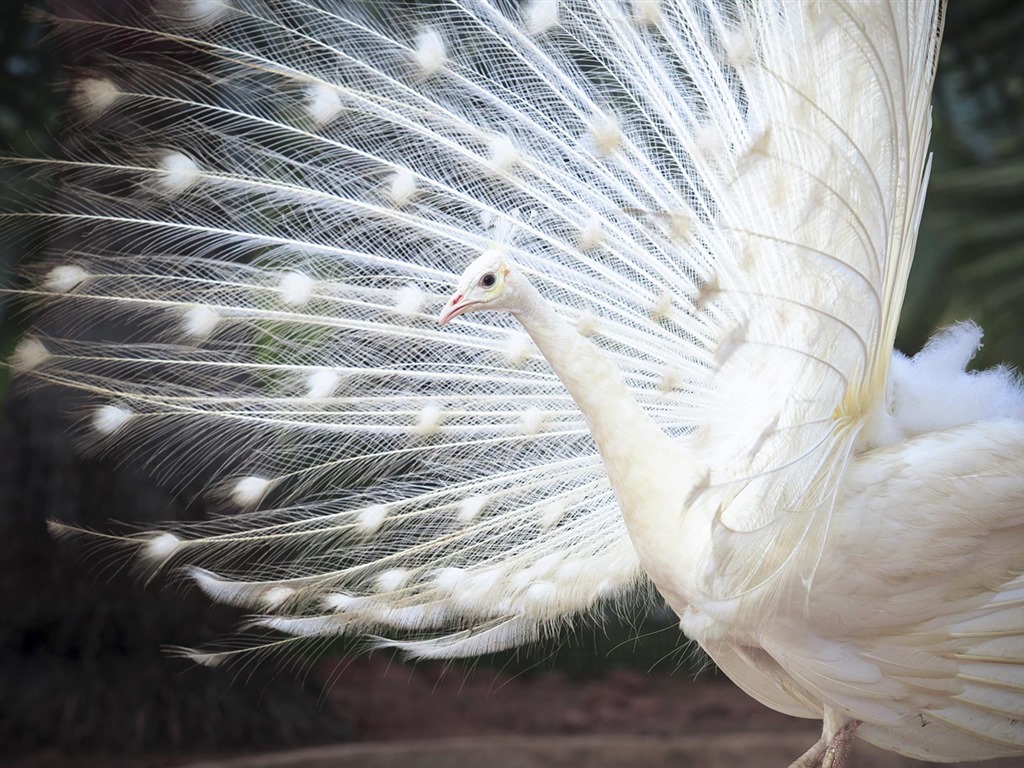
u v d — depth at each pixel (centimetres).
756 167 352
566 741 598
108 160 489
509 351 421
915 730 369
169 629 647
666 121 404
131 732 633
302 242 427
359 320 423
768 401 356
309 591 430
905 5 290
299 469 457
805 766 389
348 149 430
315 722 685
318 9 418
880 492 336
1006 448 339
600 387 359
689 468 356
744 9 371
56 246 515
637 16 399
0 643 643
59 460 627
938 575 336
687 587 349
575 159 421
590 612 444
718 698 809
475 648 424
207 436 490
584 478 424
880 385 353
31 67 780
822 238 316
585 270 420
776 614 343
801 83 319
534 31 417
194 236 430
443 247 429
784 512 321
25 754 621
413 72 423
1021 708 350
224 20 420
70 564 633
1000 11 736
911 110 321
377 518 427
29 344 433
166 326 532
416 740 708
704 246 404
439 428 427
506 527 428
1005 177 723
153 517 622
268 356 438
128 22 538
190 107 442
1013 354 777
